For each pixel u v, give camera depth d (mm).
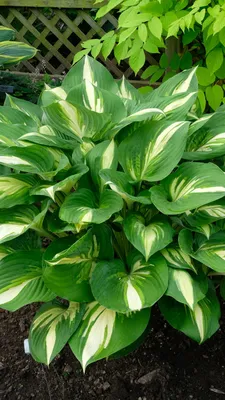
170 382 1057
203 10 1263
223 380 1057
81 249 855
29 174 927
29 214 917
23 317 1249
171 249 874
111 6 1460
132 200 863
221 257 828
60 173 900
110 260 880
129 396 1032
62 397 1036
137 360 1102
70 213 804
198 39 1680
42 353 825
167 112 923
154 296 781
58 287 808
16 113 1035
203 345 1130
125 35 1376
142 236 815
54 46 2350
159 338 1145
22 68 2426
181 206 782
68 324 847
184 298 787
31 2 2223
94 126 899
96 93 938
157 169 853
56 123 904
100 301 782
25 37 2422
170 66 1696
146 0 1432
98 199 882
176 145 851
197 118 982
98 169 874
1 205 864
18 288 847
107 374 1076
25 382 1073
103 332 814
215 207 866
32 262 888
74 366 1097
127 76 2316
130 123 897
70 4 2184
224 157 1011
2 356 1135
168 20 1398
